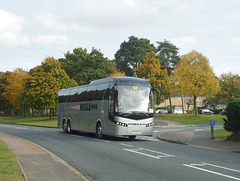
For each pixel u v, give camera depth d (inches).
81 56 2992.1
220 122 1699.1
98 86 832.9
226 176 333.4
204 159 454.6
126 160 437.4
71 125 1013.8
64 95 1104.2
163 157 467.5
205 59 1998.0
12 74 2974.9
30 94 2226.9
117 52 3250.5
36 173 327.0
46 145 632.4
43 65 2325.3
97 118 816.9
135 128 729.0
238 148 573.3
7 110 3811.5
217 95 2827.3
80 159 445.7
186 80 1991.9
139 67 2293.3
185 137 801.6
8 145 599.5
